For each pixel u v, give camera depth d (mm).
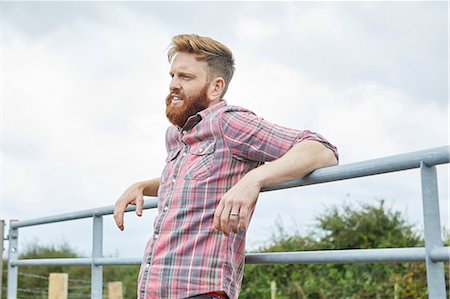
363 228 9805
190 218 2084
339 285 9117
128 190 2605
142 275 2129
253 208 2123
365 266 9023
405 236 9570
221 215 1941
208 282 2018
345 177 1925
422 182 1716
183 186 2123
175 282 2039
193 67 2232
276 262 2172
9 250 4355
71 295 9953
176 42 2264
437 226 1714
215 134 2131
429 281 1697
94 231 3287
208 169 2105
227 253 2047
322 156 2023
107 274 10859
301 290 9289
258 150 2068
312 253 2068
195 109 2229
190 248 2053
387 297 8711
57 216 3695
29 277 10391
